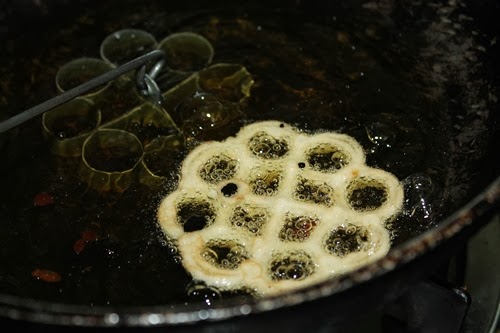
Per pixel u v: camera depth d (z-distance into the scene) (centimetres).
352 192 42
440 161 43
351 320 38
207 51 48
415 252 35
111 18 48
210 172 43
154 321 34
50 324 34
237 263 40
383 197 42
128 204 42
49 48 47
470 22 46
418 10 47
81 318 34
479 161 43
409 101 45
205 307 34
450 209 42
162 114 45
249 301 34
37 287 40
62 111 45
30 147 44
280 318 35
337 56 47
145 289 40
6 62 47
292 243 41
